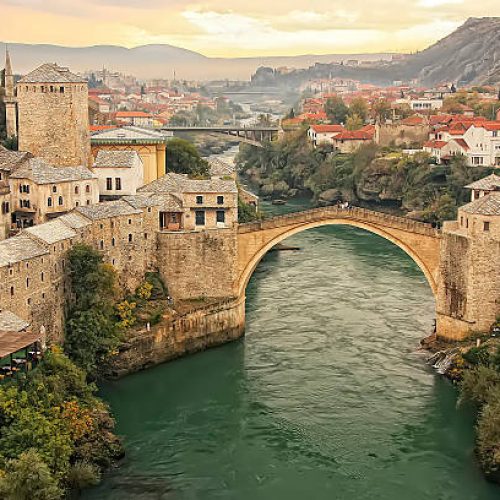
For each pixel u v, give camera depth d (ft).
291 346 320.29
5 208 324.19
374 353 310.86
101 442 225.15
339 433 244.83
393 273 440.86
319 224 332.60
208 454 232.32
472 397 249.75
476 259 295.89
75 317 281.95
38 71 373.20
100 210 307.17
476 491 211.20
